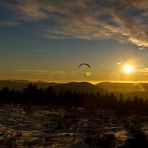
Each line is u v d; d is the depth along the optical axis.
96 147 29.75
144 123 62.00
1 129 42.31
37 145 30.55
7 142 31.25
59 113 77.19
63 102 120.06
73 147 30.03
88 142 31.72
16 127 47.16
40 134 39.06
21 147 29.20
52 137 35.81
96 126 50.47
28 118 60.91
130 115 87.44
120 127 50.81
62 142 32.41
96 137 33.69
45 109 88.81
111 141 31.28
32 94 121.00
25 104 106.38
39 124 51.00
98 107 109.94
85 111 89.19
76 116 68.75
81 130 43.59
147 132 39.34
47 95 122.44
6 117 60.88
